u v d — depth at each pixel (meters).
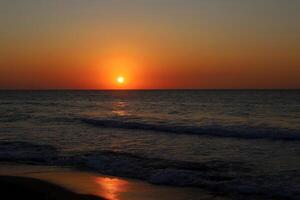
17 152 18.19
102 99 97.56
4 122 33.12
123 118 36.03
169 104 65.12
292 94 114.81
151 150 18.56
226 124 29.38
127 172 14.18
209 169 14.27
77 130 27.11
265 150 18.27
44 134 25.00
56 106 62.25
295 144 19.98
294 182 12.20
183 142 21.09
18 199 10.65
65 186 12.09
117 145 20.27
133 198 10.93
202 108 51.12
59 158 16.88
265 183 12.16
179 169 14.38
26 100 90.31
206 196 11.06
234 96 102.56
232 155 17.08
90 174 13.91
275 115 37.72
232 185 12.05
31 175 13.74
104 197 10.96
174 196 11.12
